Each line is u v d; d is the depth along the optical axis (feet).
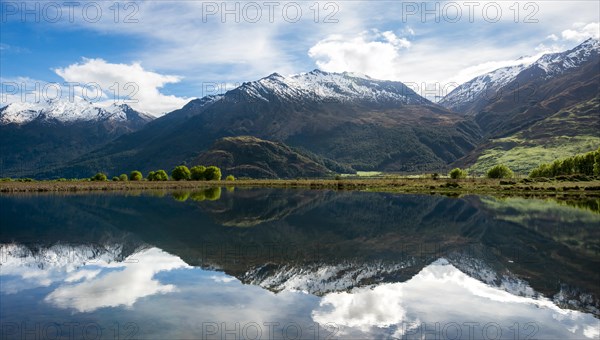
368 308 56.24
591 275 73.10
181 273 74.69
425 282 69.21
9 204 217.56
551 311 55.67
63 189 355.77
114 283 68.49
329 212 179.11
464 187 338.13
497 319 52.60
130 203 225.15
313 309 56.03
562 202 213.05
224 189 387.75
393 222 145.69
